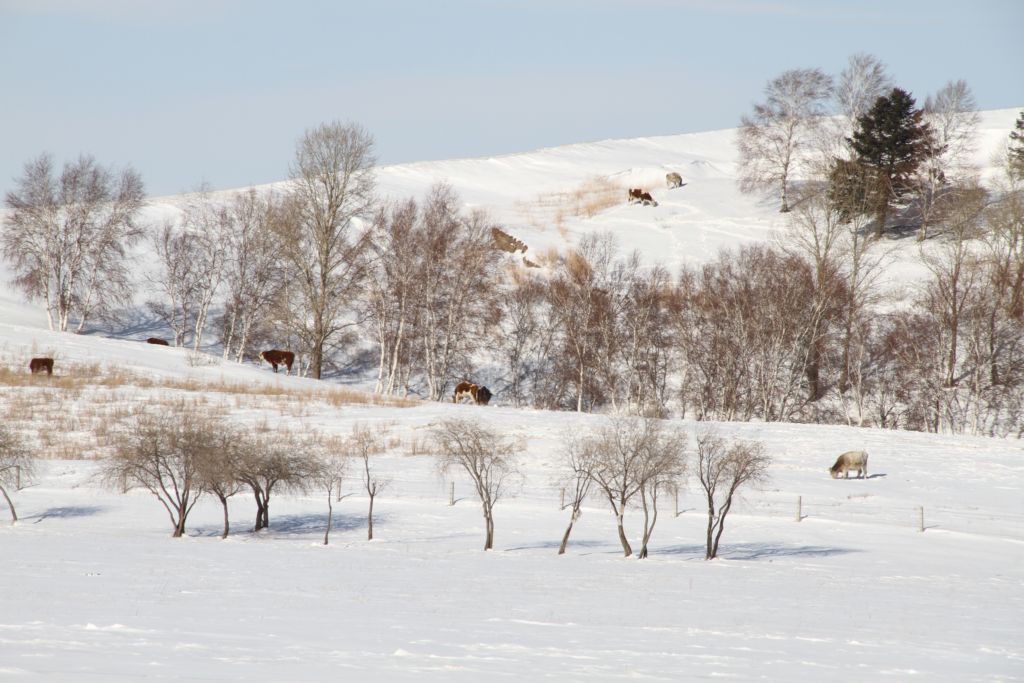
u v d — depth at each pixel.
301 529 117.06
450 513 124.88
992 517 123.88
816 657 51.22
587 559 100.81
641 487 105.75
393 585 76.44
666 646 52.59
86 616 53.25
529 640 52.34
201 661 39.84
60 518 118.69
